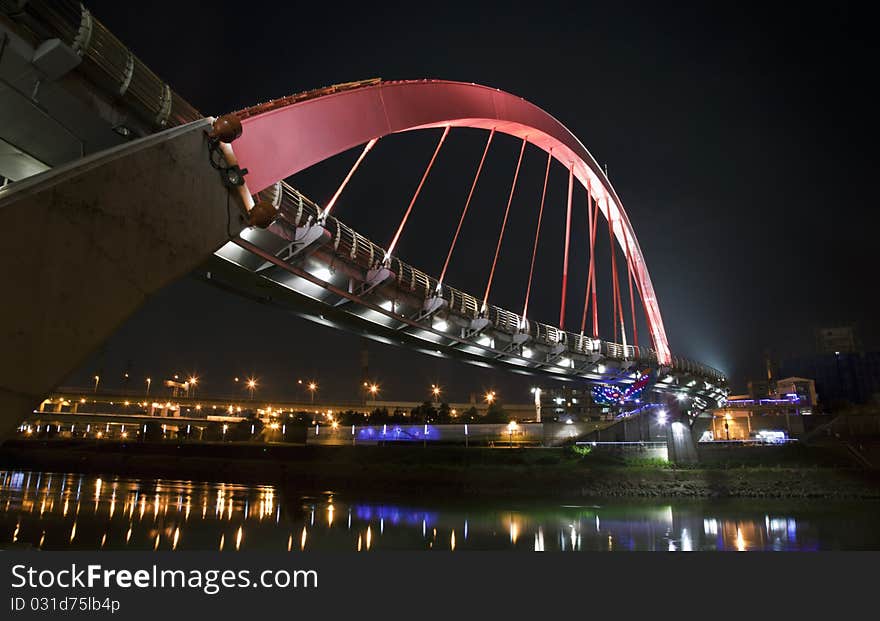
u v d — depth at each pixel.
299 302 27.59
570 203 63.00
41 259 9.27
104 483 67.75
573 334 49.56
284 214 22.69
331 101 20.25
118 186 10.65
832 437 74.06
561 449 63.19
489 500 53.59
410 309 32.44
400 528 37.81
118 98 12.88
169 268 11.75
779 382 135.12
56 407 136.25
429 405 107.12
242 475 71.75
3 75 11.23
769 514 45.12
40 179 9.42
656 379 64.75
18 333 8.93
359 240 27.30
